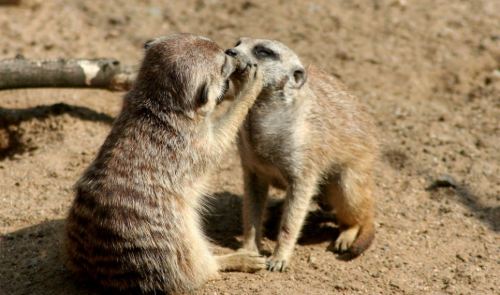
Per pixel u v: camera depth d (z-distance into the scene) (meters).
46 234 9.30
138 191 7.71
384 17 15.95
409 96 13.36
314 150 9.20
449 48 14.84
